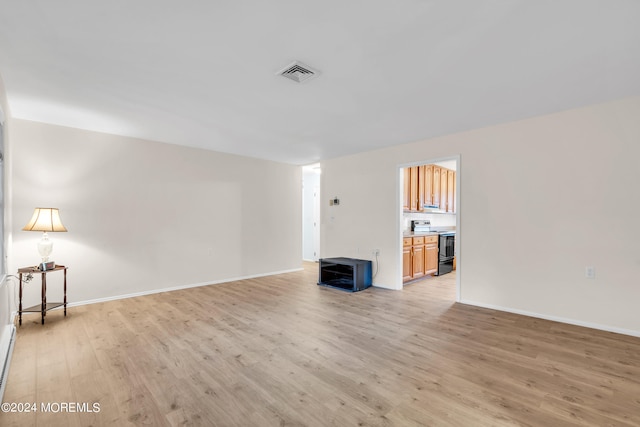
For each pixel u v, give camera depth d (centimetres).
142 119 344
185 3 158
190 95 277
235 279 531
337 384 203
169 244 456
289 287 481
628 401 183
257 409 177
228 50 204
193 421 166
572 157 312
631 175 282
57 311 355
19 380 206
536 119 333
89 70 231
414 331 296
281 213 602
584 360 235
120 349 255
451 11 164
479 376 213
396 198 463
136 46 200
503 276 358
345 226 534
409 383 204
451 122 352
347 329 301
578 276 309
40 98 285
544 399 186
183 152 471
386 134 402
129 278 419
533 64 221
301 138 424
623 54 206
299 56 212
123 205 414
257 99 286
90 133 389
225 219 519
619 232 288
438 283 514
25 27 179
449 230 724
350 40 192
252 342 270
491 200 365
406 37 189
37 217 316
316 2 157
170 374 215
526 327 305
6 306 276
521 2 156
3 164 263
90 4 159
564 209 317
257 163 565
